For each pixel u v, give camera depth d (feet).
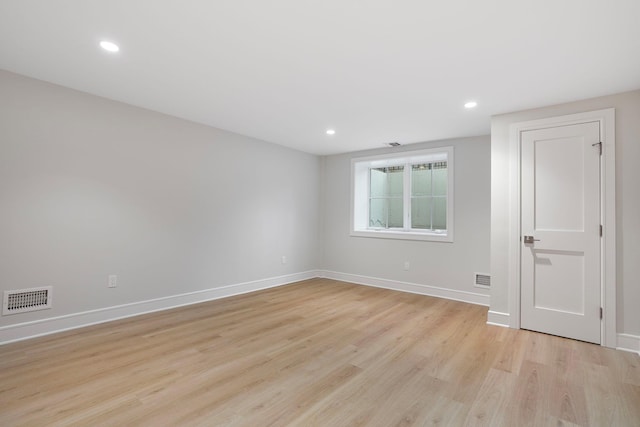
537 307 10.07
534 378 7.16
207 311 11.84
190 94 9.84
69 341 8.81
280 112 11.31
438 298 14.26
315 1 5.42
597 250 9.21
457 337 9.57
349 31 6.31
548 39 6.46
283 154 16.70
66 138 9.53
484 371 7.47
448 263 14.38
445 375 7.26
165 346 8.66
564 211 9.73
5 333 8.54
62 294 9.51
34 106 8.93
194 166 12.78
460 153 14.28
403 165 16.66
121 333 9.50
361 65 7.73
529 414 5.85
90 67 8.11
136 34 6.55
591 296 9.25
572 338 9.49
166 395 6.30
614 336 8.88
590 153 9.37
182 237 12.45
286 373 7.27
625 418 5.75
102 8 5.69
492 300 10.82
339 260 18.15
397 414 5.81
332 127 13.05
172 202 12.11
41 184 9.09
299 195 17.66
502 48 6.84
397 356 8.23
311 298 13.99
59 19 6.04
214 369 7.41
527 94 9.25
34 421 5.41
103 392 6.35
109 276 10.49
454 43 6.67
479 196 13.74
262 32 6.40
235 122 12.71
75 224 9.75
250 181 15.01
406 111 10.91
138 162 11.14
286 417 5.68
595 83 8.45
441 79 8.41
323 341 9.18
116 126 10.57
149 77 8.64
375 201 17.84
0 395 6.16
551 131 9.99
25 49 7.25
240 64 7.79
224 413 5.75
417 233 15.49
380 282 16.43
